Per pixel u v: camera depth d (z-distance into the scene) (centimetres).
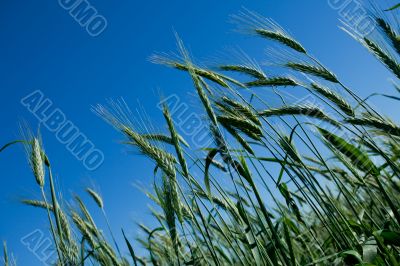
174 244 66
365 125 57
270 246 60
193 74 67
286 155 62
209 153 65
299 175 61
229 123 65
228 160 62
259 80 70
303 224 68
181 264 73
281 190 67
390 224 60
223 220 63
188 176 63
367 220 70
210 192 65
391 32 61
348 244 55
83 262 70
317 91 63
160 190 68
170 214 67
